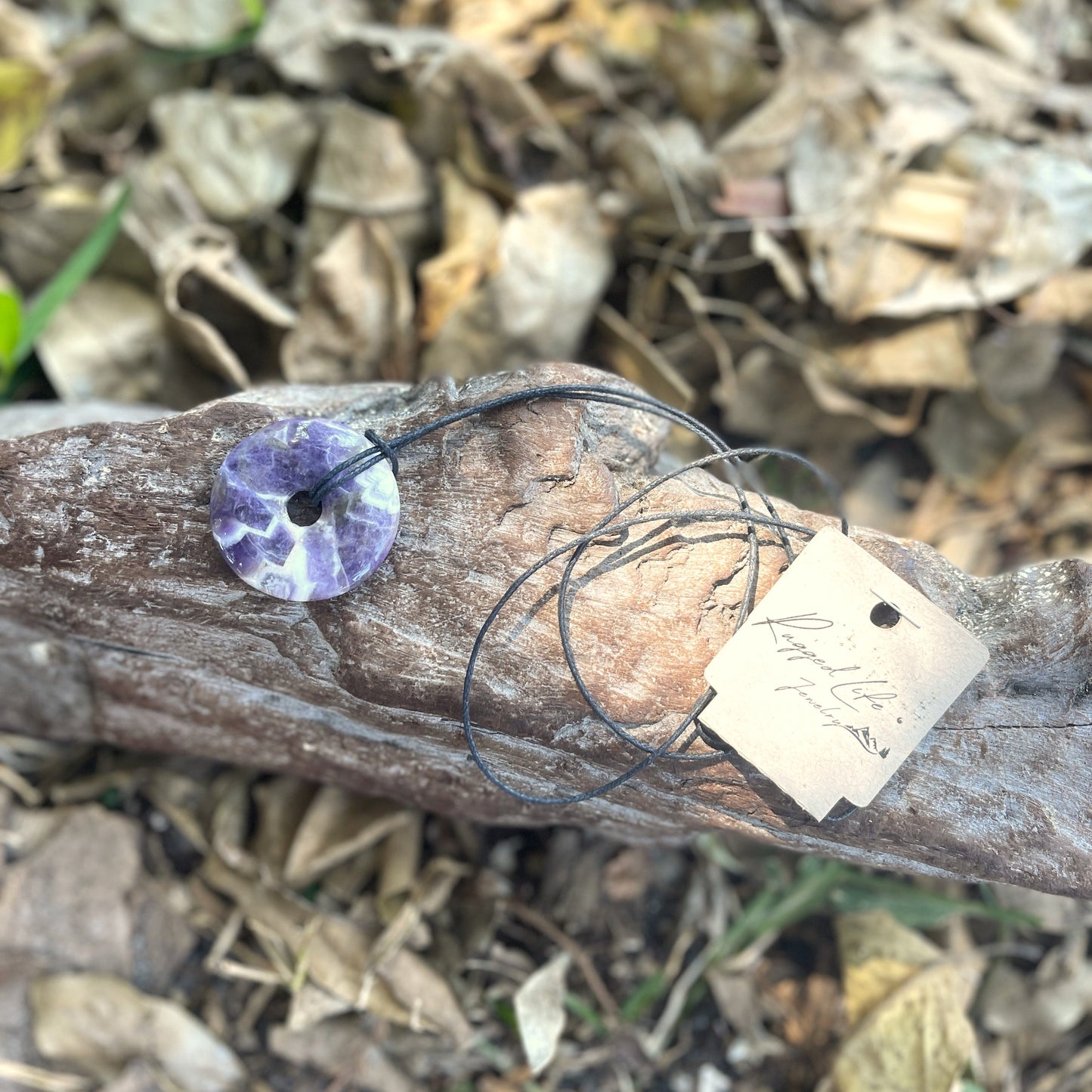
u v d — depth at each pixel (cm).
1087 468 46
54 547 27
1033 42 48
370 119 42
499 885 37
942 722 28
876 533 29
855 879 36
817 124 43
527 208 41
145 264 43
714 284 45
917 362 42
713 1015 38
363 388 31
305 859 35
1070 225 41
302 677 29
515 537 28
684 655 27
